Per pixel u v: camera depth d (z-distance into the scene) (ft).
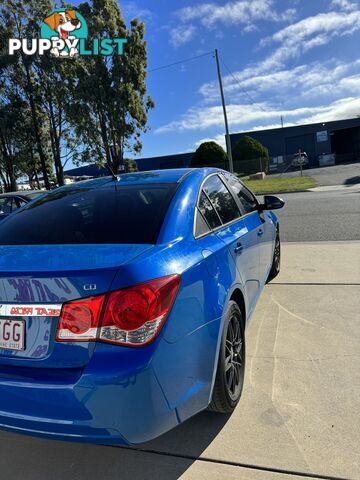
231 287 8.39
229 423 8.20
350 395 8.79
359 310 13.21
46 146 112.68
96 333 5.90
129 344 5.88
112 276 5.97
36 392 6.03
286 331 12.10
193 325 6.81
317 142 151.94
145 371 5.87
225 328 7.91
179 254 7.15
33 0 93.61
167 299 6.28
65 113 98.68
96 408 5.84
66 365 6.06
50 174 127.03
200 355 6.97
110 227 7.81
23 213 9.48
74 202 9.28
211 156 113.60
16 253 7.12
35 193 31.17
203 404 7.16
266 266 13.73
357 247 21.67
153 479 7.02
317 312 13.32
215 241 8.70
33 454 7.88
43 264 6.36
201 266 7.44
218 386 7.72
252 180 99.14
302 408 8.48
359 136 153.38
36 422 6.11
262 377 9.71
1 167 114.93
